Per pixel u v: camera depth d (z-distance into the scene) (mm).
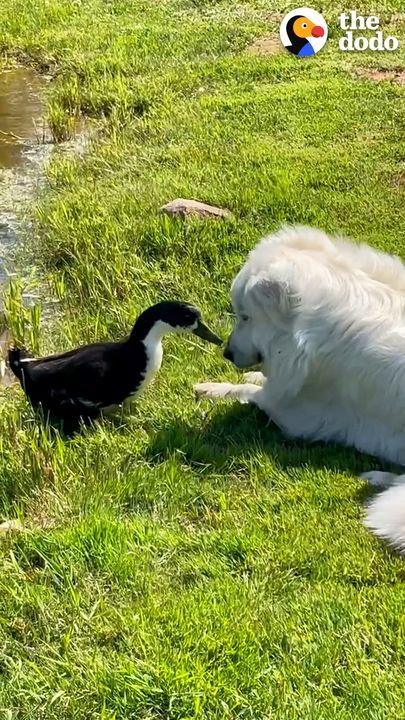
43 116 5305
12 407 3354
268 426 3279
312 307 3139
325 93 5059
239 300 3229
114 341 3516
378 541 2881
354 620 2717
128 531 2914
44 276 3998
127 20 6730
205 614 2732
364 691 2596
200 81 5430
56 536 2891
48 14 6922
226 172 4418
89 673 2643
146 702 2602
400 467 3125
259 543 2881
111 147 4738
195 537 2906
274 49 5898
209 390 3338
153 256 3951
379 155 4512
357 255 3266
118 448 3168
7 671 2676
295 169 4398
